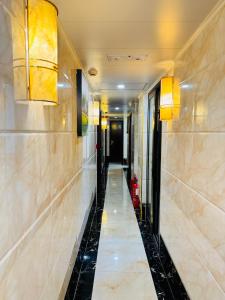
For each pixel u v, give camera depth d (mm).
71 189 1697
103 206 4309
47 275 1083
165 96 1880
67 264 1569
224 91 1032
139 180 4293
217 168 1102
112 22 1244
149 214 3531
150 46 1594
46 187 1060
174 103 1846
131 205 4375
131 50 1682
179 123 1758
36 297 928
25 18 746
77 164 1967
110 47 1619
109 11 1127
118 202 4570
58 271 1307
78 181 2033
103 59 1896
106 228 3287
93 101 3572
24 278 801
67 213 1552
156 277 2174
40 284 978
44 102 819
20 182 763
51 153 1144
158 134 2758
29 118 845
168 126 2104
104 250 2662
